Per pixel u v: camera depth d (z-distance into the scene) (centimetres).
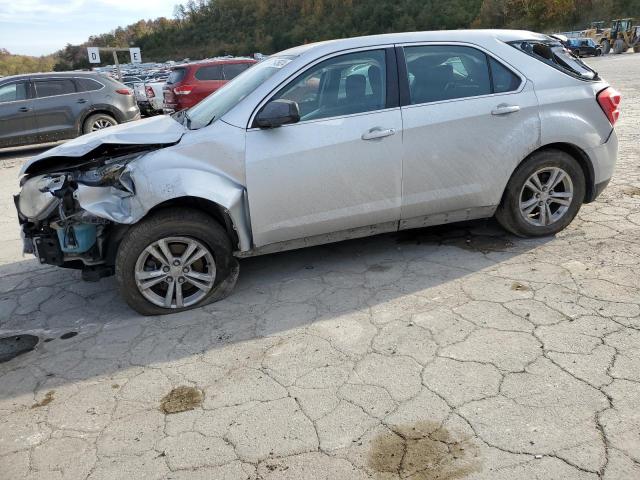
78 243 367
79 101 1135
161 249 359
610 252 407
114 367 316
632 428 233
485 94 402
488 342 305
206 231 363
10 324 384
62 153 376
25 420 275
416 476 219
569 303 339
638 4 5509
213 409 270
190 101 1265
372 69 387
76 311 396
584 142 421
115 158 380
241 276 426
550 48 429
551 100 411
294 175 367
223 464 234
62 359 331
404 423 248
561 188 437
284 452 238
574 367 277
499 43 413
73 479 233
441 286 378
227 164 360
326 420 255
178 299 373
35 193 373
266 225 373
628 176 600
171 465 236
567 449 225
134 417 270
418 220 411
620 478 209
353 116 378
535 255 415
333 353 309
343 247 467
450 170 398
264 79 387
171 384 294
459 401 260
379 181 385
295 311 362
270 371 297
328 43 391
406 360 296
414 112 386
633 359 279
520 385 267
